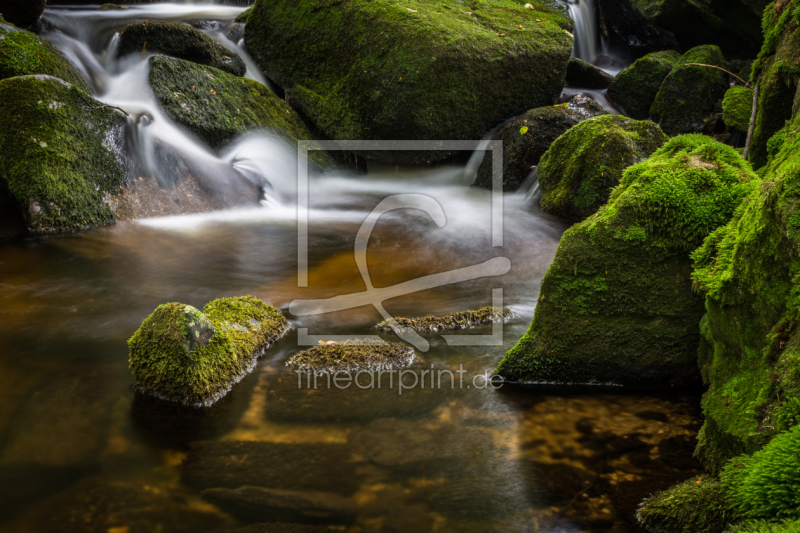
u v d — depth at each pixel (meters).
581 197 7.23
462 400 3.48
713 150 3.66
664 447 2.97
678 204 3.40
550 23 10.79
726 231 3.11
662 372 3.56
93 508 2.57
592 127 7.35
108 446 3.02
